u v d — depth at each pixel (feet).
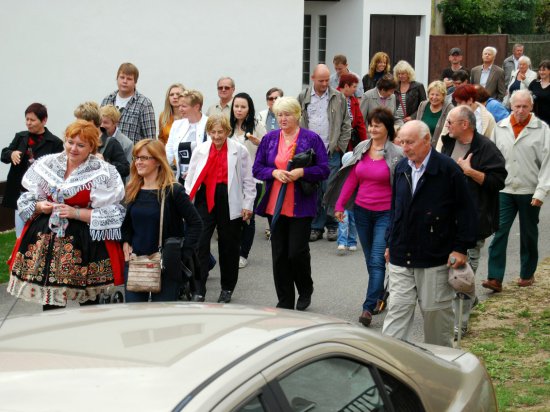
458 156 47.26
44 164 41.83
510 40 148.97
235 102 64.08
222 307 22.54
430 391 22.53
